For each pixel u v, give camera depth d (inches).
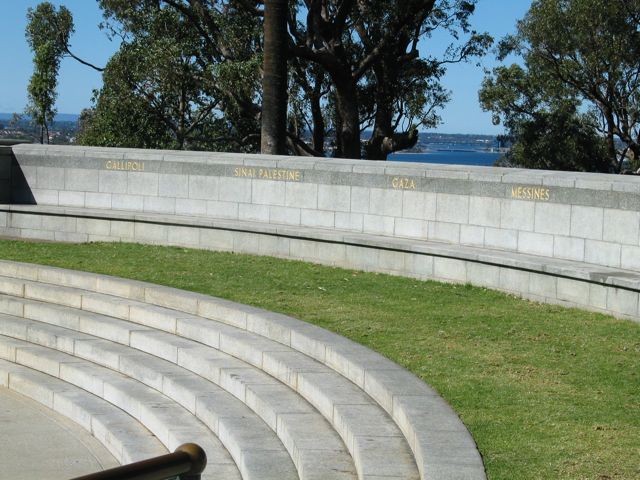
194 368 396.2
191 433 338.0
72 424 389.4
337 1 1209.4
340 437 290.7
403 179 566.9
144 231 656.4
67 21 1387.8
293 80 1259.8
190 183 665.0
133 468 146.5
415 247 525.0
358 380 325.4
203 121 1299.2
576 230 478.0
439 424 259.9
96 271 538.6
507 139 1674.5
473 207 532.7
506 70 1635.1
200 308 444.8
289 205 623.2
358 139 1171.9
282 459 291.7
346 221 596.7
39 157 717.3
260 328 406.0
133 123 1237.7
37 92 1390.3
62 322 477.1
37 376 433.7
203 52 1210.6
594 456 240.5
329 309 438.6
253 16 1163.3
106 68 1205.1
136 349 434.0
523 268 468.8
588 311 436.5
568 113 1608.0
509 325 406.0
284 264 571.2
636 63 1425.9
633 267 449.1
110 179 695.1
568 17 1403.8
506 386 309.4
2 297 514.0
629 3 1391.5
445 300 462.0
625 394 301.9
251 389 345.7
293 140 1224.2
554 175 496.7
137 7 1245.1
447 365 336.5
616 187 456.8
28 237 690.2
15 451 350.6
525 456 240.4
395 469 240.7
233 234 620.1
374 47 1219.2
